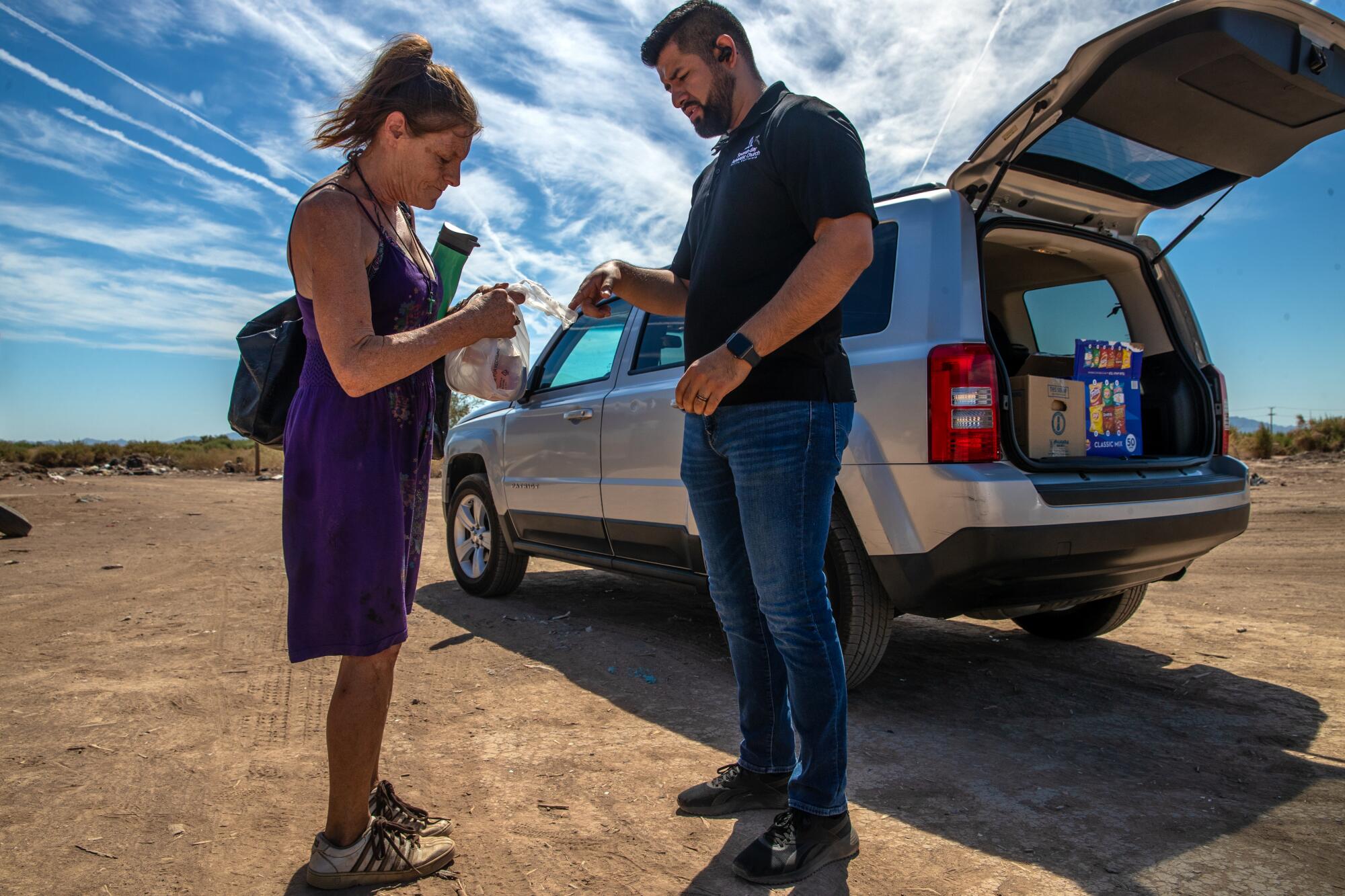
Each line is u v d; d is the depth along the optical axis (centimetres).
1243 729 275
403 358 165
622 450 388
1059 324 385
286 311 198
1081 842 201
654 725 285
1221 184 326
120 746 263
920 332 279
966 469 260
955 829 210
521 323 198
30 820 214
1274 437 1667
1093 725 283
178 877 188
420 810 208
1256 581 517
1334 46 261
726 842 205
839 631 291
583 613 455
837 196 172
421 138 176
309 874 183
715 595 222
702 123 211
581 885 186
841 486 286
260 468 2462
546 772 247
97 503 1152
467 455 510
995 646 387
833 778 191
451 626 423
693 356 209
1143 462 303
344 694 182
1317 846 196
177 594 505
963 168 290
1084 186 314
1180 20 235
